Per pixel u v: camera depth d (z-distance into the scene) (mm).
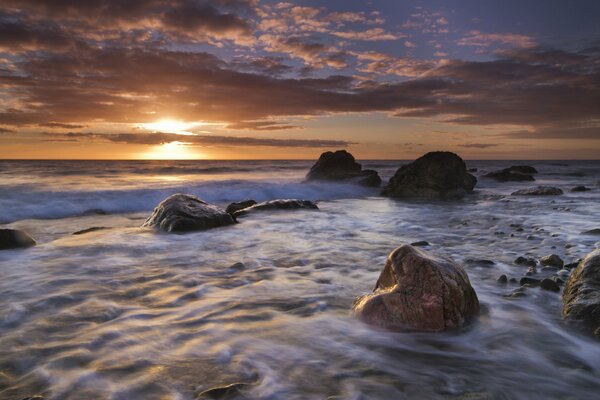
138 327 3998
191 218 9883
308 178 26875
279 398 2795
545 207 14828
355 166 27328
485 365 3371
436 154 21391
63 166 41969
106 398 2770
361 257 7227
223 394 2811
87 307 4555
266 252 7590
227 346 3592
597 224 10789
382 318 4105
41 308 4496
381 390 2945
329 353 3508
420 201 18562
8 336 3756
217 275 5984
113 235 8922
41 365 3213
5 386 2904
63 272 5984
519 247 8031
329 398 2812
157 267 6406
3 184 19312
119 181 23391
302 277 5898
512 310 4543
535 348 3674
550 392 2998
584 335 3922
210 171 37938
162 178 26750
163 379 3021
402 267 4418
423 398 2861
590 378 3197
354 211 14398
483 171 39156
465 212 14047
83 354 3404
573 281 4711
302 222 11414
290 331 3941
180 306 4637
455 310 4078
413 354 3537
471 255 7320
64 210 14891
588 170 48812
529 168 38906
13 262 6523
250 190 20984
